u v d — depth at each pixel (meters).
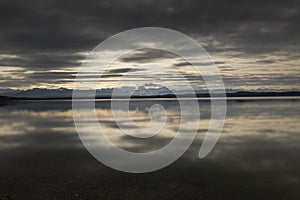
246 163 17.86
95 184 14.09
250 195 12.64
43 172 16.12
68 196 12.49
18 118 53.84
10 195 12.63
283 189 13.34
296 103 104.44
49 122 44.88
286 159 18.86
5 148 23.39
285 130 32.09
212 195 12.66
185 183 14.20
